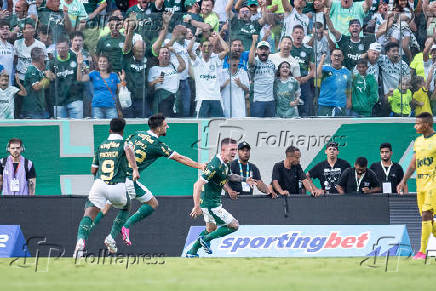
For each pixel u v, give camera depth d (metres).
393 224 34.56
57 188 39.97
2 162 39.31
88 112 40.62
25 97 40.09
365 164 36.84
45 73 40.22
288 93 41.69
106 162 28.94
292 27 41.53
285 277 22.88
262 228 33.97
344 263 28.55
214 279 22.25
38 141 39.94
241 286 20.17
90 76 40.50
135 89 40.69
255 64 41.44
